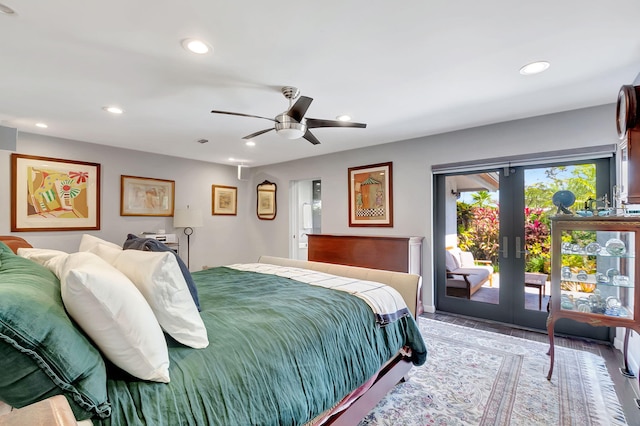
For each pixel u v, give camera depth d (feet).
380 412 6.43
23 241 11.38
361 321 6.10
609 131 9.69
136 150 15.96
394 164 14.46
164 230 17.08
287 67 7.32
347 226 16.24
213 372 3.75
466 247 12.88
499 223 12.07
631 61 7.07
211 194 19.43
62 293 3.20
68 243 13.67
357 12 5.38
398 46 6.47
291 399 4.20
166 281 4.06
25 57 6.76
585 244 7.73
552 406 6.59
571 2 5.12
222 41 6.23
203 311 5.53
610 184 9.87
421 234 13.66
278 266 10.55
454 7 5.26
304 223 20.12
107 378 3.33
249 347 4.31
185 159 18.10
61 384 2.66
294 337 4.83
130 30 5.83
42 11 5.24
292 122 8.39
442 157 13.03
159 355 3.46
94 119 10.96
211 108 9.91
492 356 8.98
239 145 15.05
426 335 10.67
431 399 6.86
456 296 13.12
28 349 2.50
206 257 19.15
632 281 7.36
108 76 7.68
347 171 16.22
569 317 7.51
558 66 7.33
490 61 7.11
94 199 14.43
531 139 11.00
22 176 12.50
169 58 6.86
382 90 8.68
